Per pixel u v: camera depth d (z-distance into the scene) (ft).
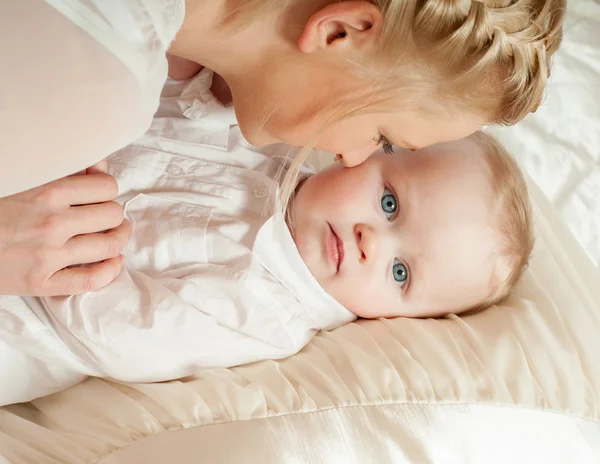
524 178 3.89
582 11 4.59
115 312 2.72
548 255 3.72
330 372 3.01
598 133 4.39
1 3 1.53
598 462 3.01
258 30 2.13
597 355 3.33
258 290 3.15
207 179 3.26
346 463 2.68
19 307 2.66
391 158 3.43
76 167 1.96
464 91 2.16
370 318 3.53
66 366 2.85
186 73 3.38
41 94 1.68
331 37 2.07
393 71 2.10
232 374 3.00
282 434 2.70
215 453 2.59
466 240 3.36
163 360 2.84
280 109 2.32
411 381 2.98
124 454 2.63
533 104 2.40
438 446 2.81
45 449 2.70
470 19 2.02
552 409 3.07
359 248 3.28
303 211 3.37
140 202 3.10
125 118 1.86
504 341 3.24
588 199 4.25
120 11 1.61
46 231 2.28
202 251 3.11
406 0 1.95
